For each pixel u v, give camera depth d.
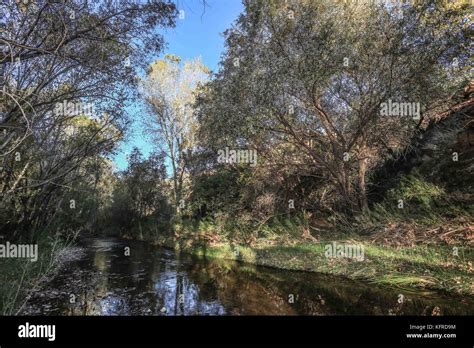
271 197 15.75
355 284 8.77
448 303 6.75
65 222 18.86
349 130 12.09
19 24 6.13
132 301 8.45
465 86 11.67
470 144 11.34
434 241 9.26
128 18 7.00
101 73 7.92
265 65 10.24
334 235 12.96
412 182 11.47
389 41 9.76
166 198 28.08
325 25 9.72
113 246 21.89
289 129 11.65
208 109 13.52
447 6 9.54
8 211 10.62
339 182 12.63
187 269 12.81
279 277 10.43
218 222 17.88
